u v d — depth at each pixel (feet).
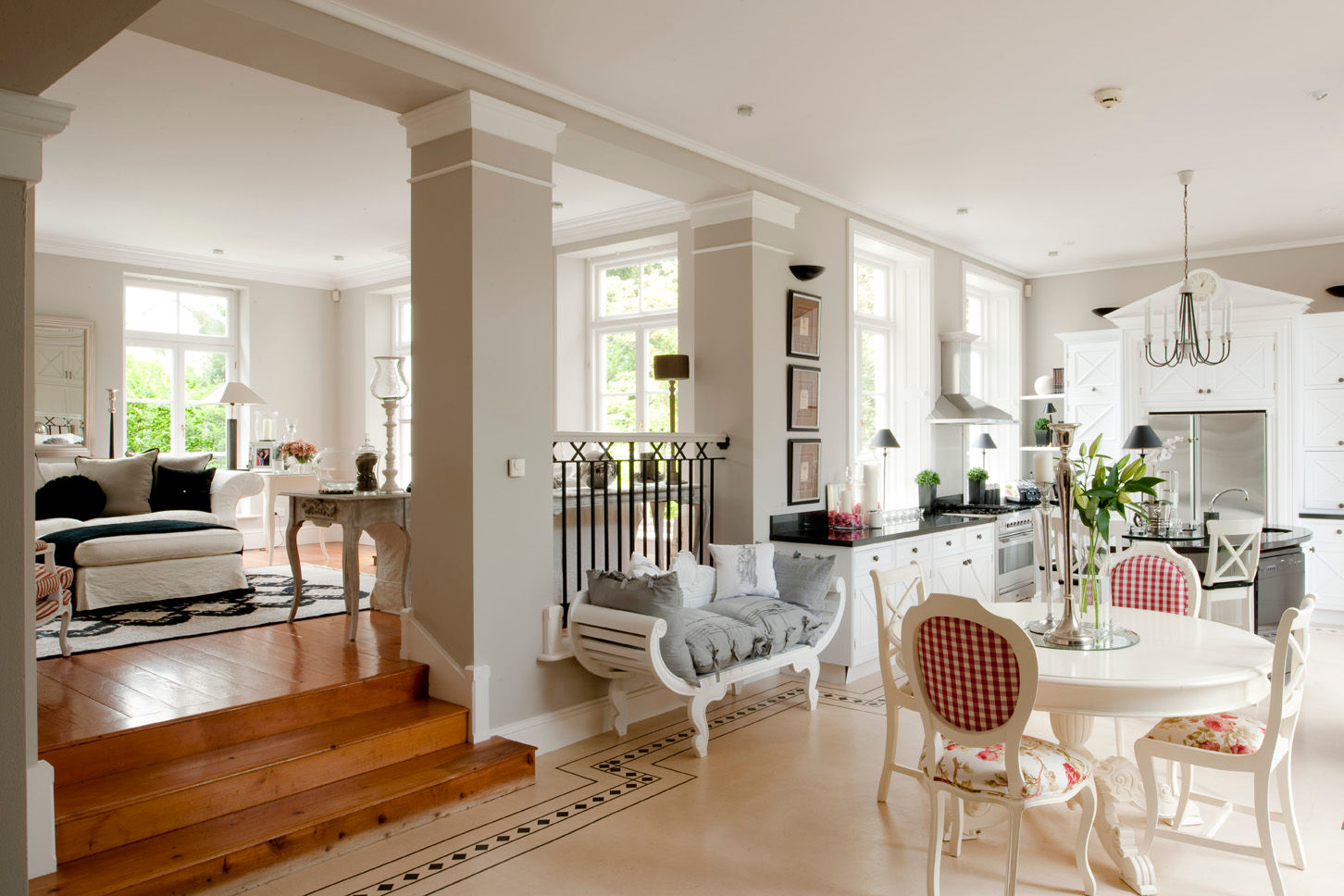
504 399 12.42
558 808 10.98
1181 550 16.72
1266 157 16.69
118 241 23.98
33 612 8.27
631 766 12.42
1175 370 23.12
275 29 10.00
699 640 12.89
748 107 13.94
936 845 8.64
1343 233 22.80
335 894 8.83
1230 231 22.62
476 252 12.03
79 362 23.79
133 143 16.02
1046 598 10.63
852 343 19.93
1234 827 10.36
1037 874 9.22
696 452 17.38
